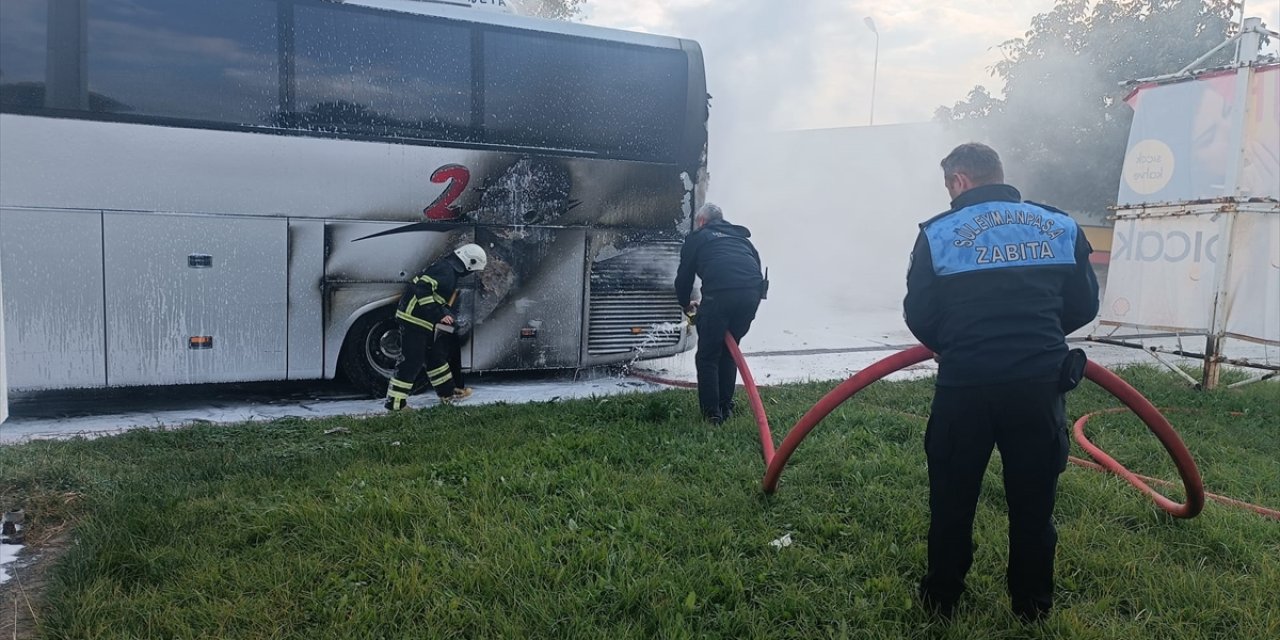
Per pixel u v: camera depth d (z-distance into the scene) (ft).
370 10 21.79
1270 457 17.47
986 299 8.87
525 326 24.47
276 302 21.45
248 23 20.62
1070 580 10.66
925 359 11.44
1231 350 40.14
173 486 13.44
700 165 26.35
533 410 19.95
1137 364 29.81
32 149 18.98
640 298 26.02
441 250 23.18
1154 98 26.09
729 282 18.71
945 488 9.27
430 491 13.21
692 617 9.64
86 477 13.41
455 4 22.86
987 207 9.31
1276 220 23.81
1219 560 11.61
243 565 10.65
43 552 11.10
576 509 12.78
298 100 21.27
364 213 22.18
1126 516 12.96
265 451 16.02
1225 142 24.34
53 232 19.24
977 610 9.90
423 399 23.57
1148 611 10.01
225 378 21.11
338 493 13.12
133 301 20.04
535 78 23.86
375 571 10.55
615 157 25.18
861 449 16.51
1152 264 26.18
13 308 19.02
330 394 24.54
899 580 10.53
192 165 20.33
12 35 18.83
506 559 10.76
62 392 23.62
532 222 24.21
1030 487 8.96
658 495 13.44
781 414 19.63
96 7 19.33
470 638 9.18
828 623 9.66
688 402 20.62
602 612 9.72
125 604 9.52
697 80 26.03
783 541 11.85
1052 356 8.71
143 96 19.81
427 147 22.75
